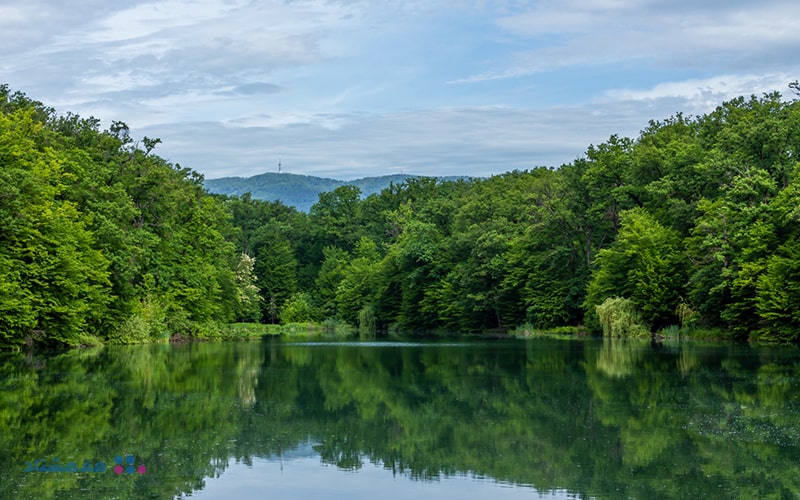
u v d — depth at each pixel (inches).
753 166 2288.4
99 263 2155.5
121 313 2365.9
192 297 2827.3
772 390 1182.9
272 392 1215.6
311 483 687.1
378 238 5792.3
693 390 1192.8
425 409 1055.6
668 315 2615.7
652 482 683.4
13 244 1833.2
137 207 2657.5
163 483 680.4
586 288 3024.1
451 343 2605.8
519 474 717.9
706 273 2317.9
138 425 918.4
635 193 2910.9
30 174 1856.5
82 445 808.9
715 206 2347.4
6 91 2736.2
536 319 3329.2
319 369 1598.2
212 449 808.9
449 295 3833.7
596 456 776.9
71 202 2231.8
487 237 3597.4
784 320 2122.3
